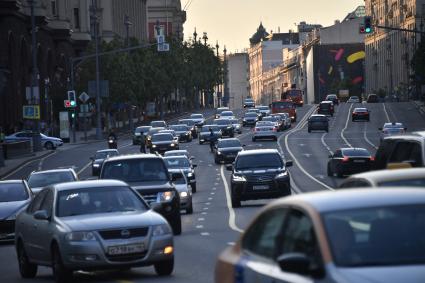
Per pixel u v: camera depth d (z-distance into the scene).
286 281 18.42
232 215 72.94
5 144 173.38
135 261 37.22
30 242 41.06
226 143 155.62
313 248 17.94
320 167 137.75
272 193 79.12
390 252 17.50
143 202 40.59
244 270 20.69
